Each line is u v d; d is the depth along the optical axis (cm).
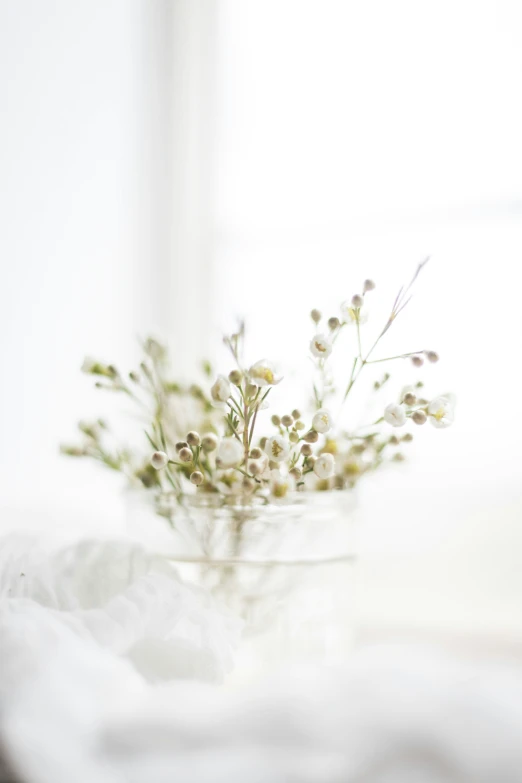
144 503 39
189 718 28
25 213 52
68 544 41
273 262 66
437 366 59
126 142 63
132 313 63
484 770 26
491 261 59
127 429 61
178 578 38
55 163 55
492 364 58
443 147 61
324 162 65
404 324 60
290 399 60
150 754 28
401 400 38
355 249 63
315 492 39
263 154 67
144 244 65
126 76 63
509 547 57
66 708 29
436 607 58
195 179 69
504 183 59
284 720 28
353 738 27
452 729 27
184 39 69
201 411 43
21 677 31
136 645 35
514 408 58
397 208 62
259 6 67
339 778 27
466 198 60
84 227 58
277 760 27
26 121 52
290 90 66
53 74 55
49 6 54
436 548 59
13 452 51
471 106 60
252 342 65
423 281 60
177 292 68
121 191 62
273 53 67
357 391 59
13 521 48
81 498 56
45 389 53
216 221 68
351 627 41
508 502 58
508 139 59
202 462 39
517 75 59
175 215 69
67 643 32
